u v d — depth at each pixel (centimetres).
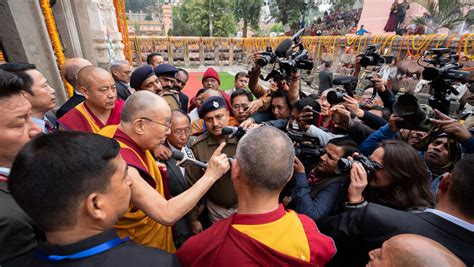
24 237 98
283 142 98
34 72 209
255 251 87
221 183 196
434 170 199
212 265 90
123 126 144
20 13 310
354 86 259
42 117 221
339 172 162
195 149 211
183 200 127
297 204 166
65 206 70
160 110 141
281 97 301
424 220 104
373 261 79
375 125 255
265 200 97
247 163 95
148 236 150
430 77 202
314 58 1134
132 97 142
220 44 2216
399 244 72
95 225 77
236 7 2794
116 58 802
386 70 656
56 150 70
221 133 204
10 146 115
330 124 296
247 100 288
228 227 94
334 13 2027
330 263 146
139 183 123
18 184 69
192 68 2119
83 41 572
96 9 635
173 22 3366
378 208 117
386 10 1571
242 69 2092
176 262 82
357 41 832
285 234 91
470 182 95
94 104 220
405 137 235
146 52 2056
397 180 146
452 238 96
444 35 535
